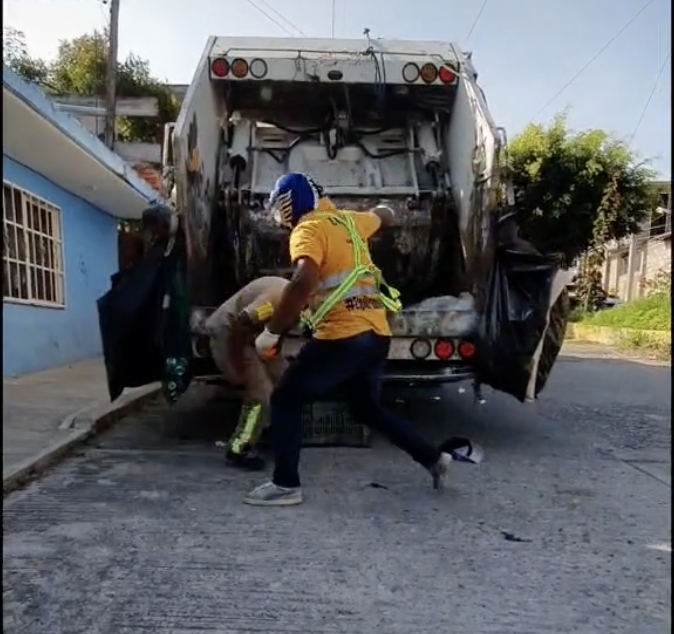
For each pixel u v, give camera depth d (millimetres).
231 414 5945
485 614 2457
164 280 4633
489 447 4910
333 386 3527
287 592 2604
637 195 21734
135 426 5469
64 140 7355
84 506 3529
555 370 9914
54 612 2436
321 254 3426
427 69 5656
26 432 4852
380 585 2668
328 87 5797
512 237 4859
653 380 8844
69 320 9812
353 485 3914
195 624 2369
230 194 5594
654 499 3742
